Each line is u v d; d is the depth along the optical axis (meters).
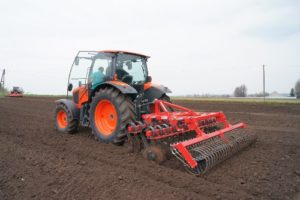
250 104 17.66
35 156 4.93
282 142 6.54
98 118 6.16
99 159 4.93
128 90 5.52
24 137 6.71
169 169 4.40
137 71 6.84
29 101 21.20
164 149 4.76
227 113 13.01
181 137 5.39
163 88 6.77
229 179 4.11
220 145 4.77
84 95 6.67
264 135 7.45
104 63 6.34
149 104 6.50
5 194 3.45
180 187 3.77
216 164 4.62
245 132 5.93
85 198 3.37
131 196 3.42
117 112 5.61
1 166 4.37
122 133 5.54
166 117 5.16
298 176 4.27
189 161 4.06
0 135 6.86
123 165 4.58
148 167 4.47
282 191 3.73
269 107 15.86
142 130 5.07
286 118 11.20
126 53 6.45
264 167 4.64
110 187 3.65
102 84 6.00
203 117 5.43
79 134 7.04
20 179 3.89
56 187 3.65
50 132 7.31
